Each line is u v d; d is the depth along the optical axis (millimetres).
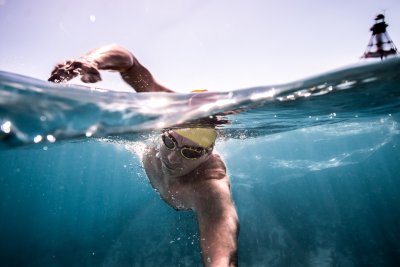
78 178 42656
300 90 2750
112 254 16031
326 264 13266
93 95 2623
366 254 14203
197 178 3195
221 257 2240
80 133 2740
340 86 2781
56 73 1716
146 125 2861
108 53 2266
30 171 36312
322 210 25594
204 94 3119
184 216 13664
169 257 14031
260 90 2895
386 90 3150
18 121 2191
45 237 25125
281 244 14656
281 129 6535
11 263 19344
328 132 15625
